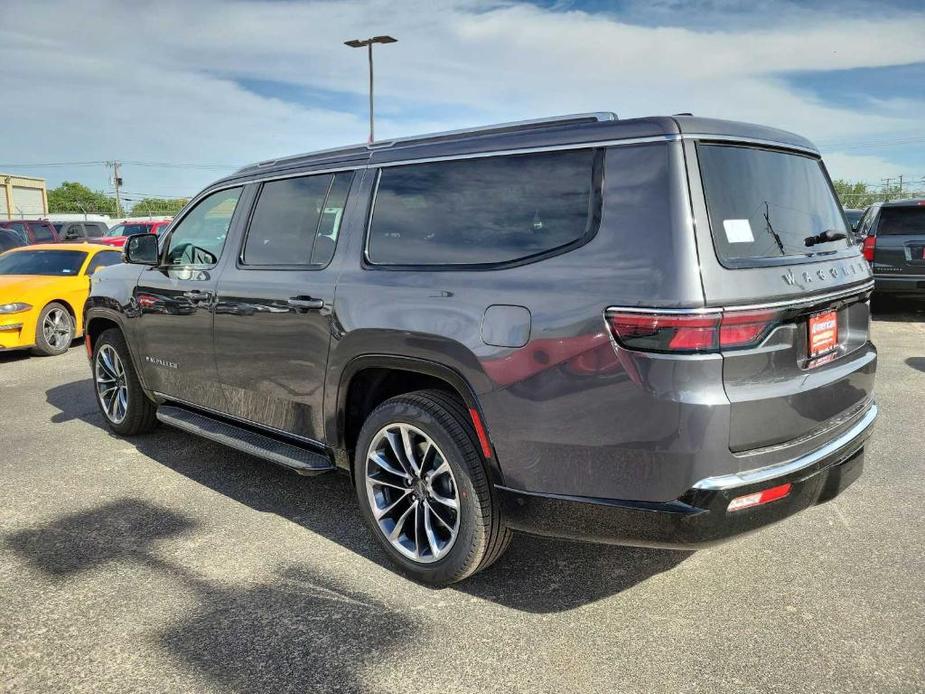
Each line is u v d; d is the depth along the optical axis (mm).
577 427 2488
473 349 2723
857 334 3082
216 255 4168
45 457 4801
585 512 2535
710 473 2330
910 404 5762
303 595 3004
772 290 2447
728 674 2457
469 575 2965
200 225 4367
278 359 3645
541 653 2594
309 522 3742
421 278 2994
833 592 2980
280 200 3840
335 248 3434
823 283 2703
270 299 3641
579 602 2941
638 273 2371
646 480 2387
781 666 2496
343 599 2973
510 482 2699
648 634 2703
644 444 2365
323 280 3400
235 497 4086
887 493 3996
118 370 5164
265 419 3859
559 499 2576
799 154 3047
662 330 2293
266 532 3621
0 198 56312
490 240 2830
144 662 2549
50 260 9781
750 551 3359
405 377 3340
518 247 2729
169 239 4598
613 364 2389
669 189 2393
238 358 3920
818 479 2604
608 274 2434
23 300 8633
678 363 2281
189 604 2932
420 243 3082
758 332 2393
